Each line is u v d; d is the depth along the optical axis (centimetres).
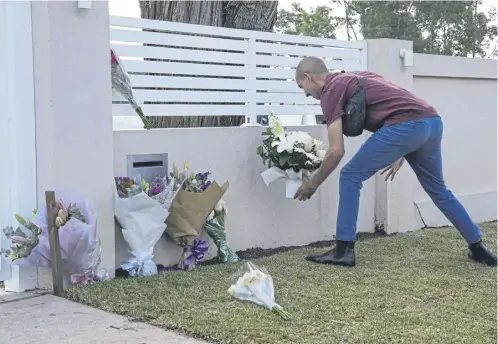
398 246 560
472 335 330
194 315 349
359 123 464
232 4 668
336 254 485
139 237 444
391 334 327
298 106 597
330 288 414
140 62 490
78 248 405
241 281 380
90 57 425
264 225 559
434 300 395
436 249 551
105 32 433
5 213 416
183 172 497
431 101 702
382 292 407
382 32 2436
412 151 478
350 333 327
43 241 400
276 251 557
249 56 554
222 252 496
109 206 440
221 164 526
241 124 617
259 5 673
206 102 528
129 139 467
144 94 493
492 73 764
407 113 467
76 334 326
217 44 532
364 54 645
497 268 483
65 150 416
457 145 741
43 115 410
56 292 400
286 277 442
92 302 378
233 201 536
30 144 412
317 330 331
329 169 465
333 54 618
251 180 548
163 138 487
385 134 467
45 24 405
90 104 427
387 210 647
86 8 419
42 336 324
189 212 470
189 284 416
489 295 407
